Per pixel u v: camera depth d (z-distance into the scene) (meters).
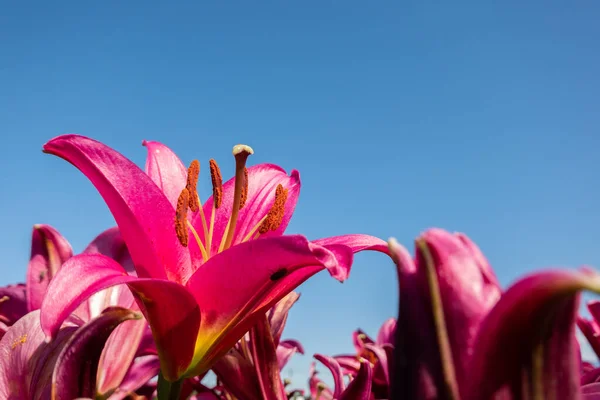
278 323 0.37
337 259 0.26
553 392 0.19
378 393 0.38
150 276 0.30
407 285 0.20
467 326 0.19
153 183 0.32
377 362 0.39
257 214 0.40
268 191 0.40
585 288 0.17
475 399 0.19
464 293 0.20
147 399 0.40
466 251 0.20
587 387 0.26
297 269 0.29
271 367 0.34
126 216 0.30
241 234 0.39
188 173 0.36
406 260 0.21
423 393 0.19
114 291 0.38
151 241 0.31
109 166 0.31
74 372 0.28
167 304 0.29
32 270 0.40
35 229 0.40
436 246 0.20
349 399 0.32
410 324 0.20
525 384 0.19
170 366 0.30
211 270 0.29
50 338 0.24
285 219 0.40
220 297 0.29
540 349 0.19
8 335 0.30
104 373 0.35
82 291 0.26
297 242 0.26
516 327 0.19
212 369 0.34
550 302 0.18
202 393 0.42
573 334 0.19
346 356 0.48
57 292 0.25
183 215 0.33
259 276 0.29
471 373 0.19
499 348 0.19
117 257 0.42
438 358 0.19
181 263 0.33
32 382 0.29
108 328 0.28
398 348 0.20
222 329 0.30
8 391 0.29
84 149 0.30
